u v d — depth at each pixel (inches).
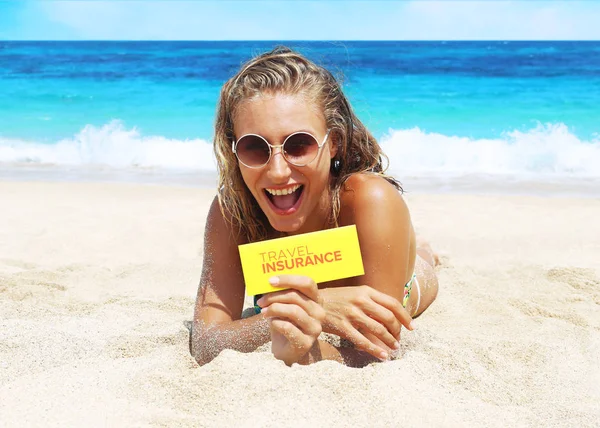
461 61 991.6
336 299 92.0
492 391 90.2
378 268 95.7
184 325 119.3
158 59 1087.0
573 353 112.9
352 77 799.7
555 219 241.1
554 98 607.2
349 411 77.7
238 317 107.0
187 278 169.8
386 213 95.6
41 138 452.1
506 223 235.1
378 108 580.1
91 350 106.1
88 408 80.4
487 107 569.3
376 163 105.6
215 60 1068.5
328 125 93.4
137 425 76.2
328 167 94.1
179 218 243.4
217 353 98.0
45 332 112.7
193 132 468.8
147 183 328.5
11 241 208.2
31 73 865.5
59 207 262.8
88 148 420.5
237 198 101.4
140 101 639.1
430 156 383.2
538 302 149.3
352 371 86.3
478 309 143.6
